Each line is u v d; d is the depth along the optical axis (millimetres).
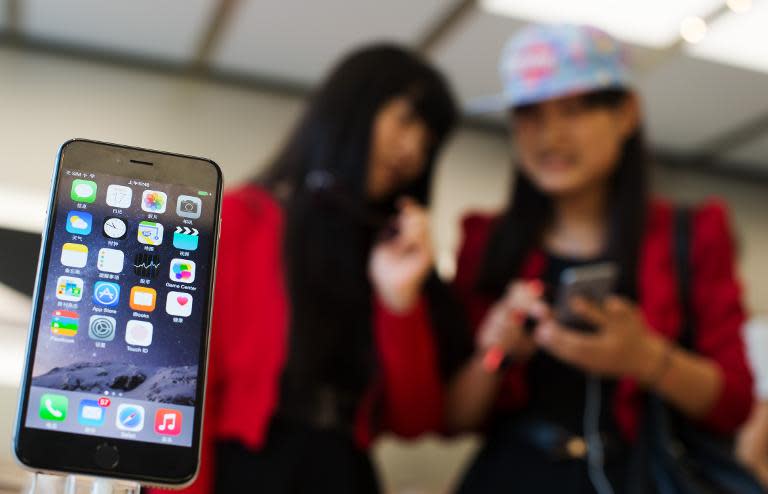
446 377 1425
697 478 1268
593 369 1257
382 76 1364
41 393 490
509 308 1320
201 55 2932
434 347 1354
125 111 2949
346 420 1211
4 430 1627
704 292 1360
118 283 519
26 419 484
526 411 1344
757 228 3635
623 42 2664
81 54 2941
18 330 795
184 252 535
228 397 1145
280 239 1234
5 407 1667
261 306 1184
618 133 1425
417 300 1306
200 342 521
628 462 1272
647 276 1374
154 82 3002
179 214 542
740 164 3600
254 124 3080
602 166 1396
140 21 2734
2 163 2783
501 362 1342
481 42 2688
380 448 2824
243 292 1196
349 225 1290
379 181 1400
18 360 1655
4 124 2820
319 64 2951
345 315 1262
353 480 1164
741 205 3637
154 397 505
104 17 2727
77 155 536
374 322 1279
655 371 1255
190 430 505
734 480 1250
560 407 1321
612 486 1244
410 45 2734
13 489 654
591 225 1464
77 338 503
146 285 522
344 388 1237
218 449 1130
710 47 2664
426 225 1297
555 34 1402
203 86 3049
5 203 2727
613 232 1396
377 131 1356
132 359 509
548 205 1467
